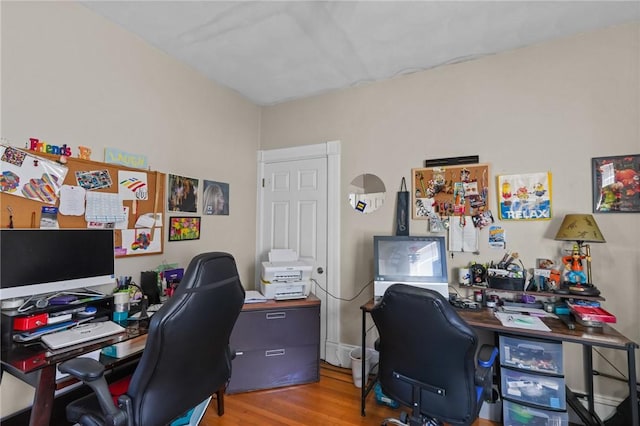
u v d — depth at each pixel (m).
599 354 1.94
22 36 1.54
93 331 1.45
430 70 2.50
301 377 2.38
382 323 1.50
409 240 2.30
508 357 1.84
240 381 2.24
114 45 1.94
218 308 1.26
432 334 1.32
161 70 2.25
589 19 1.89
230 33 2.04
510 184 2.20
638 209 1.87
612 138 1.95
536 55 2.16
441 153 2.44
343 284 2.76
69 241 1.58
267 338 2.31
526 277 2.10
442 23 1.92
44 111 1.62
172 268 2.29
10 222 1.48
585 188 2.00
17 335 1.34
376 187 2.67
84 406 1.22
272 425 1.88
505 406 1.80
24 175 1.53
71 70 1.73
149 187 2.13
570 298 1.92
